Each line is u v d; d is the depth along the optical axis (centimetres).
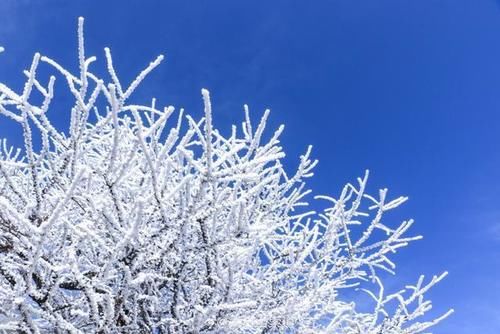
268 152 380
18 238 323
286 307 382
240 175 310
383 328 475
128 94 327
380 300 480
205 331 358
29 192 418
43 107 334
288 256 468
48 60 321
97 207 347
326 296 482
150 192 375
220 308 325
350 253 455
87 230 310
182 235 333
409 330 472
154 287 384
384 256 471
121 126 410
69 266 308
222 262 382
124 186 396
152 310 395
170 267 366
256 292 409
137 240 331
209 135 287
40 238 283
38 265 329
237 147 310
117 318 349
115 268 352
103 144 438
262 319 373
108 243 357
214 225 340
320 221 462
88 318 367
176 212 346
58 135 353
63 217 307
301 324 455
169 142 308
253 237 377
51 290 316
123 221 339
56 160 366
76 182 269
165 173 318
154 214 361
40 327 363
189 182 315
